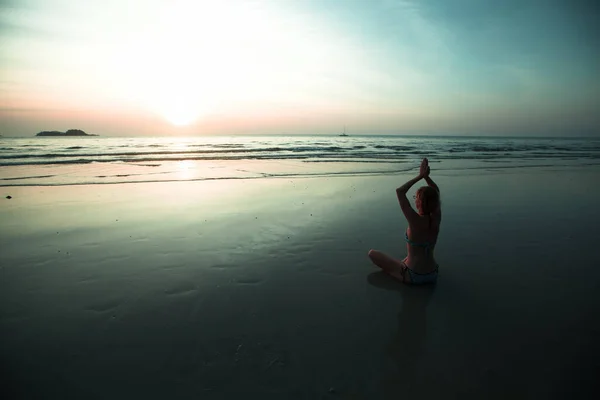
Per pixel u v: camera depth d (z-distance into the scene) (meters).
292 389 2.16
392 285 3.64
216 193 8.56
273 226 5.73
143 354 2.49
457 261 4.25
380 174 12.55
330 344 2.63
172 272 3.91
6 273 3.84
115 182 10.16
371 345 2.62
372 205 7.35
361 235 5.33
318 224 5.88
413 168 14.57
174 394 2.11
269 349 2.56
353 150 27.50
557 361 2.43
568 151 30.14
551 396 2.10
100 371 2.30
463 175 12.41
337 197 8.15
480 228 5.64
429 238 3.52
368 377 2.27
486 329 2.83
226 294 3.42
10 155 19.25
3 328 2.77
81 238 5.08
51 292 3.41
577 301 3.28
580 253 4.55
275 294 3.42
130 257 4.35
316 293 3.45
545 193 8.87
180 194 8.41
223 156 20.11
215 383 2.21
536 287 3.57
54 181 10.25
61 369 2.32
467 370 2.34
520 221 6.09
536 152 27.66
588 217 6.44
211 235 5.25
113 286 3.55
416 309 3.15
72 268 4.00
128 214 6.48
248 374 2.29
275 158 19.22
